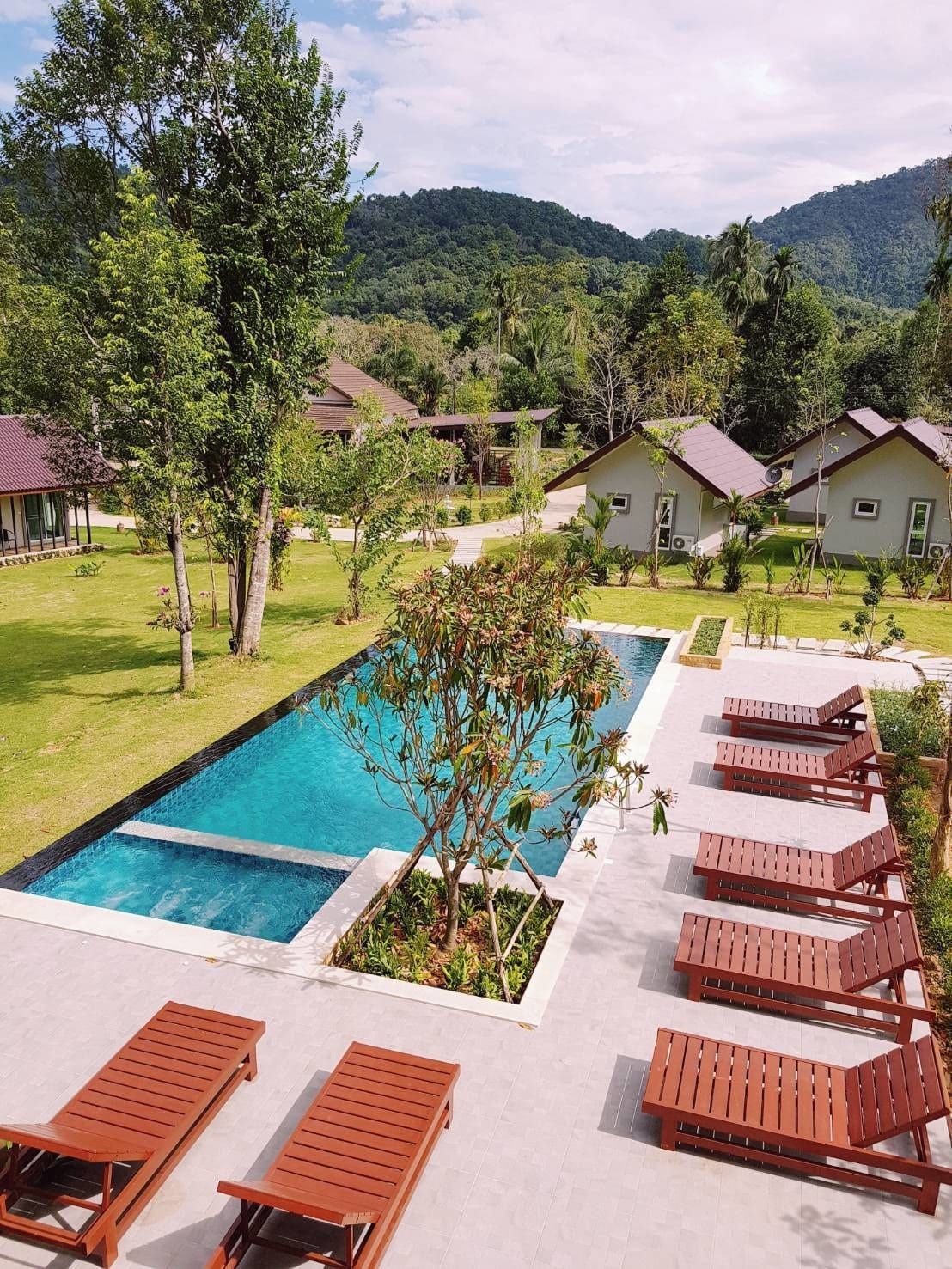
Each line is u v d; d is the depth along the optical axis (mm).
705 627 21219
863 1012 8188
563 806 13242
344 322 78250
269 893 10789
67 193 17250
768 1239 5895
